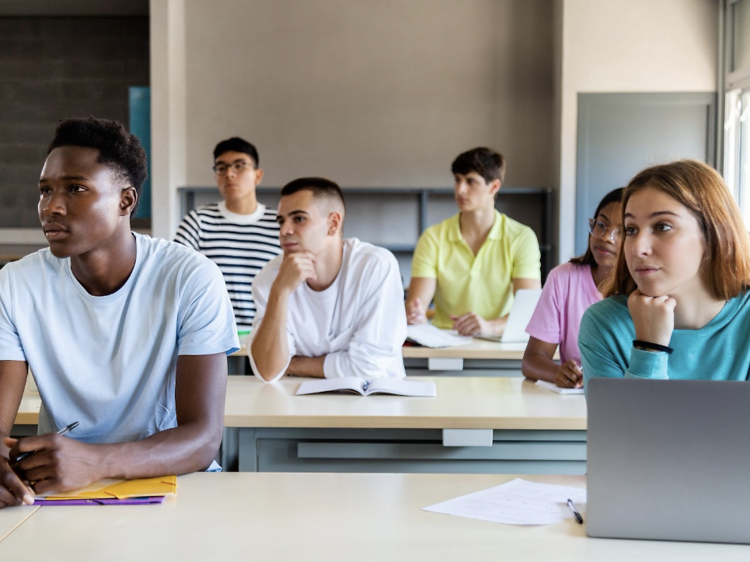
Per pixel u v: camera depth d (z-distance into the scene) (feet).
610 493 3.53
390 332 7.80
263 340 7.60
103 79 22.07
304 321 7.96
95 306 4.72
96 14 21.89
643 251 4.53
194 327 4.75
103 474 4.11
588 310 5.18
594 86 16.80
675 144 16.70
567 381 7.01
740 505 3.44
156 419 4.85
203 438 4.54
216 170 12.58
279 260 8.25
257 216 12.66
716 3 16.53
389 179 18.78
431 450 6.10
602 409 3.53
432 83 18.69
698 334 4.73
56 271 4.78
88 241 4.43
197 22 18.67
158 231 17.90
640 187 4.61
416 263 12.35
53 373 4.79
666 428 3.48
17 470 4.03
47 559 3.28
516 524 3.72
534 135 18.62
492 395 6.87
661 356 4.56
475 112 18.67
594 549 3.42
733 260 4.58
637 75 16.70
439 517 3.81
